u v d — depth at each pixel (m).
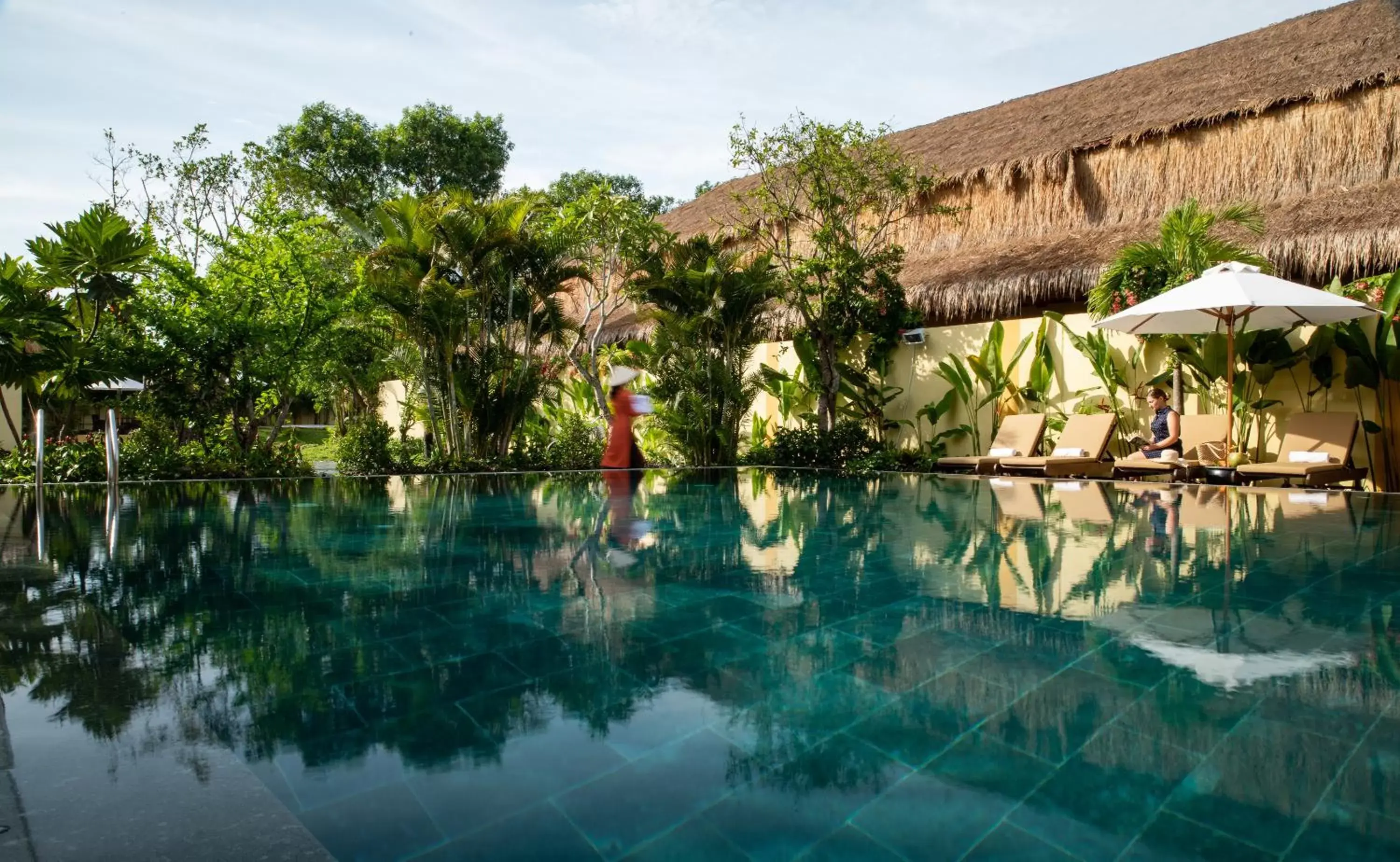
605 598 2.88
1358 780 1.43
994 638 2.36
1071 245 10.35
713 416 10.61
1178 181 10.25
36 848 1.16
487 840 1.25
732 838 1.26
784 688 1.94
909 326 11.03
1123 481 7.62
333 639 2.35
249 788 1.40
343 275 9.91
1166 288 8.20
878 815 1.33
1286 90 9.55
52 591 2.96
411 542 4.16
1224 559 3.56
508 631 2.44
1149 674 2.02
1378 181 8.82
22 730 1.64
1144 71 12.80
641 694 1.90
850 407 11.59
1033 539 4.23
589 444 10.43
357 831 1.27
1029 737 1.64
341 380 12.37
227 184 18.94
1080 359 9.45
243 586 3.06
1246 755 1.54
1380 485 7.45
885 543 4.12
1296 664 2.08
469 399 9.62
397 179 23.17
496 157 24.56
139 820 1.26
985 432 10.30
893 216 12.49
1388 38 9.41
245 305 8.78
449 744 1.61
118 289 7.98
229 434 8.93
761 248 11.69
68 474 7.55
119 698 1.84
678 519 5.13
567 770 1.50
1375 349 7.16
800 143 10.36
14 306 7.32
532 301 10.44
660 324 10.80
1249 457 7.67
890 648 2.26
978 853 1.21
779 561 3.63
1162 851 1.21
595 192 12.00
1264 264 8.05
